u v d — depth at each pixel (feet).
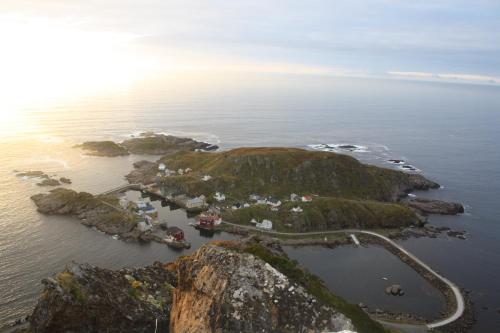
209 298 218.38
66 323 238.89
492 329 307.99
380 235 472.03
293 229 475.31
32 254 382.42
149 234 442.50
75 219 475.31
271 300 211.61
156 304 266.16
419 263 406.00
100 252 398.42
